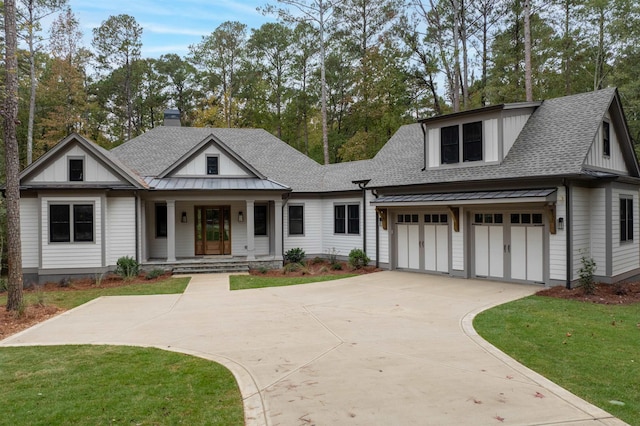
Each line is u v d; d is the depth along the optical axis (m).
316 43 39.78
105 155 16.20
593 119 13.16
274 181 19.42
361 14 33.88
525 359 6.39
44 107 32.16
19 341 7.80
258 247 20.42
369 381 5.59
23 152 32.94
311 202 20.64
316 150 40.66
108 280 15.60
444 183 14.59
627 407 4.78
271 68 42.50
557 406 4.79
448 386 5.39
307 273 16.55
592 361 6.27
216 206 19.89
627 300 10.85
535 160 12.91
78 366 6.31
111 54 41.34
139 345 7.45
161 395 5.21
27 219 15.72
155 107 45.28
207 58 42.97
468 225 14.62
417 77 35.41
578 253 12.35
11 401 5.07
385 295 11.92
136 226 16.67
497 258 13.91
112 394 5.25
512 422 4.43
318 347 7.16
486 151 14.19
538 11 28.06
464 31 30.72
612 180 12.43
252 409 4.80
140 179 17.59
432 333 7.95
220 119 40.56
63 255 15.66
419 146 18.80
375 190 17.42
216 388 5.42
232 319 9.35
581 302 10.59
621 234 13.39
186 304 11.19
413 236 16.47
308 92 40.78
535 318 8.89
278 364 6.32
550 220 12.23
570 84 29.47
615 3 25.58
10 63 10.30
